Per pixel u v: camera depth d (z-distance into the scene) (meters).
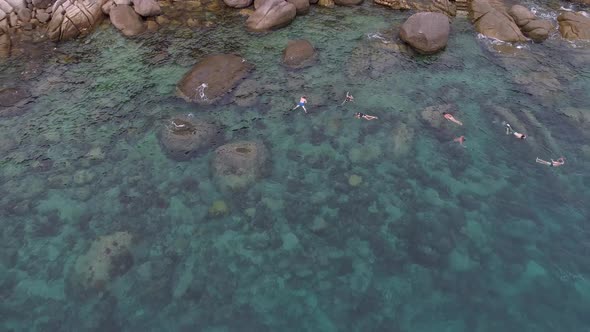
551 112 17.36
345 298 11.68
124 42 21.02
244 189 14.38
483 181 14.82
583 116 17.02
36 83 18.67
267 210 13.87
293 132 16.61
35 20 21.22
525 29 21.88
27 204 13.99
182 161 15.40
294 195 14.35
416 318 11.21
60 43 20.81
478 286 11.91
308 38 21.53
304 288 11.91
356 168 15.34
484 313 11.30
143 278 11.98
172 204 14.01
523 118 17.05
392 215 13.79
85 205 13.97
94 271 11.80
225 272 12.24
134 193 14.35
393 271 12.28
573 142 16.09
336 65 19.84
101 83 18.73
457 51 20.91
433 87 18.77
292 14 22.33
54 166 15.22
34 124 16.81
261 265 12.43
